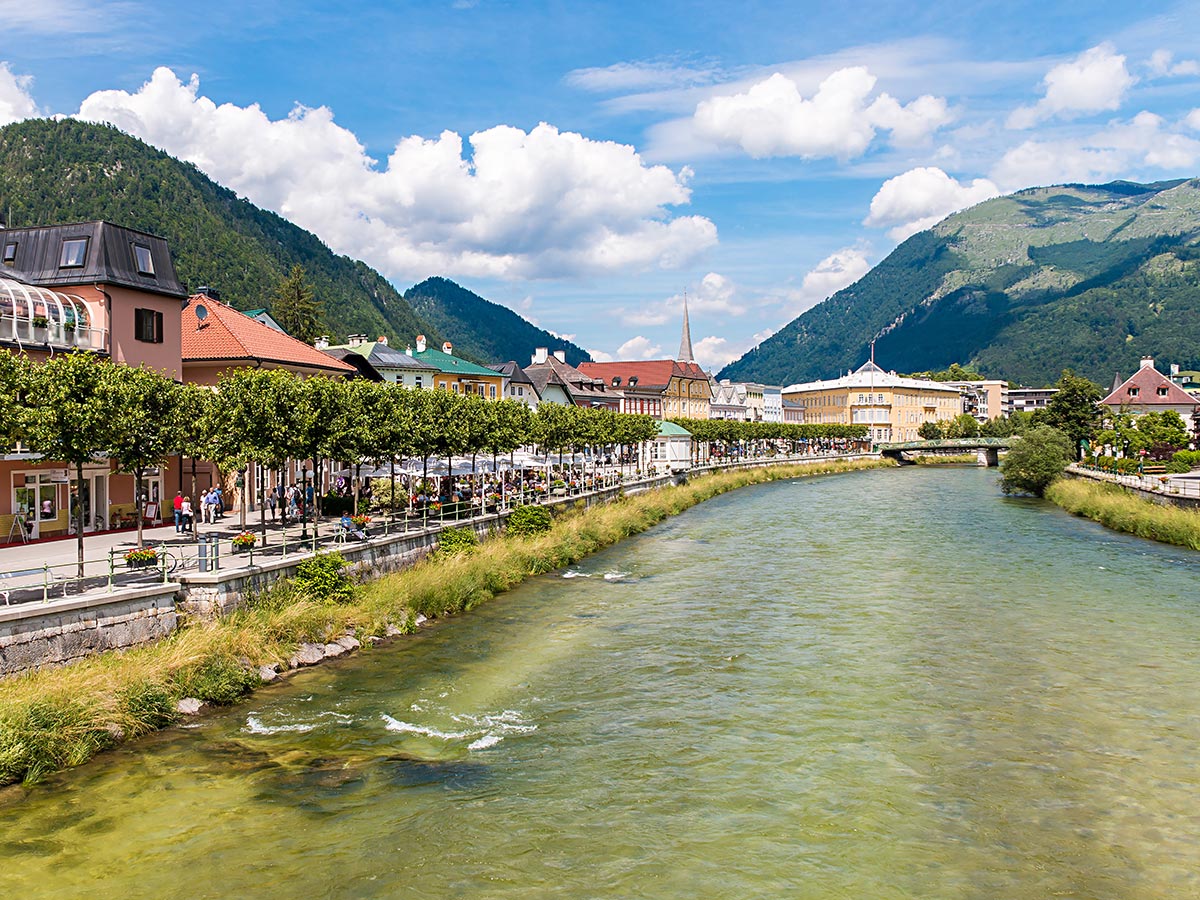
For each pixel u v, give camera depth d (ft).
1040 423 382.63
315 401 111.04
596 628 100.94
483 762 61.26
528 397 321.11
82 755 58.85
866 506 257.75
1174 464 295.48
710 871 47.34
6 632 62.64
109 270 131.03
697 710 72.69
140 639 73.82
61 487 122.01
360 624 92.27
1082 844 50.26
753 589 125.39
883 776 59.57
